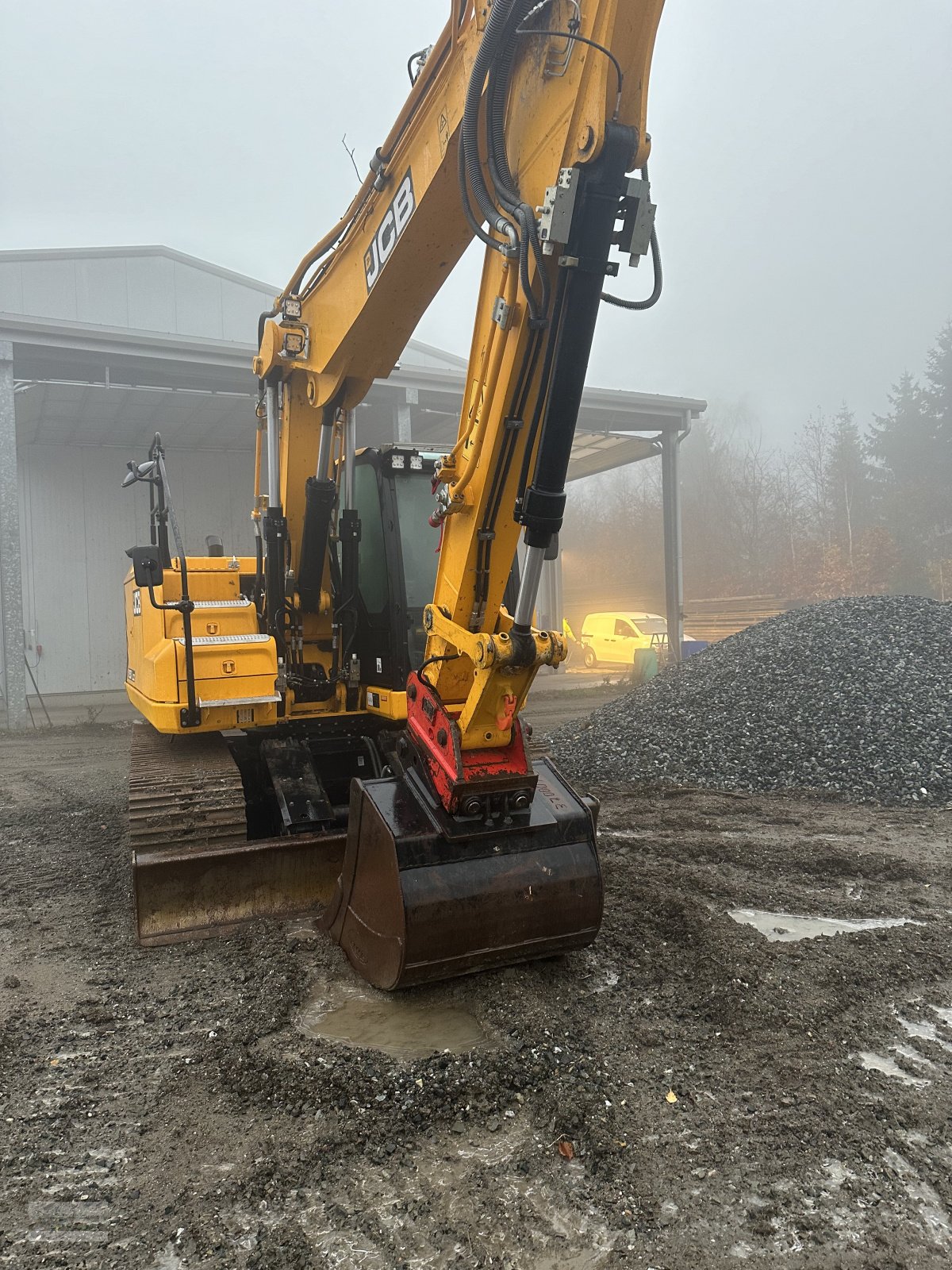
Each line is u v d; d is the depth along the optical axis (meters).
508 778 3.67
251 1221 2.55
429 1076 3.25
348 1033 3.63
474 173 3.21
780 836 6.81
